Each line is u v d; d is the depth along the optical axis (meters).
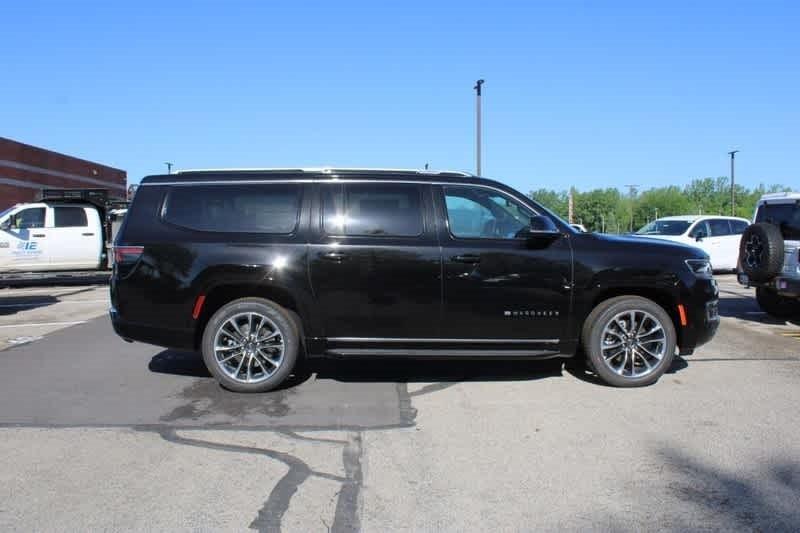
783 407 5.16
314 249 5.49
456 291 5.50
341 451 4.24
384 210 5.62
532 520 3.30
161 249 5.54
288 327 5.55
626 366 5.75
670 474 3.86
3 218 15.88
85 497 3.56
